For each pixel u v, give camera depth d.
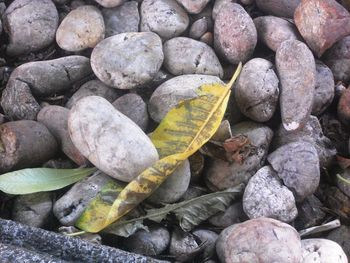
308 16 0.38
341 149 0.38
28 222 0.32
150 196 0.33
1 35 0.40
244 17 0.38
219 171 0.35
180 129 0.34
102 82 0.38
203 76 0.37
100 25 0.39
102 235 0.32
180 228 0.33
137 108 0.36
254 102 0.36
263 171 0.34
